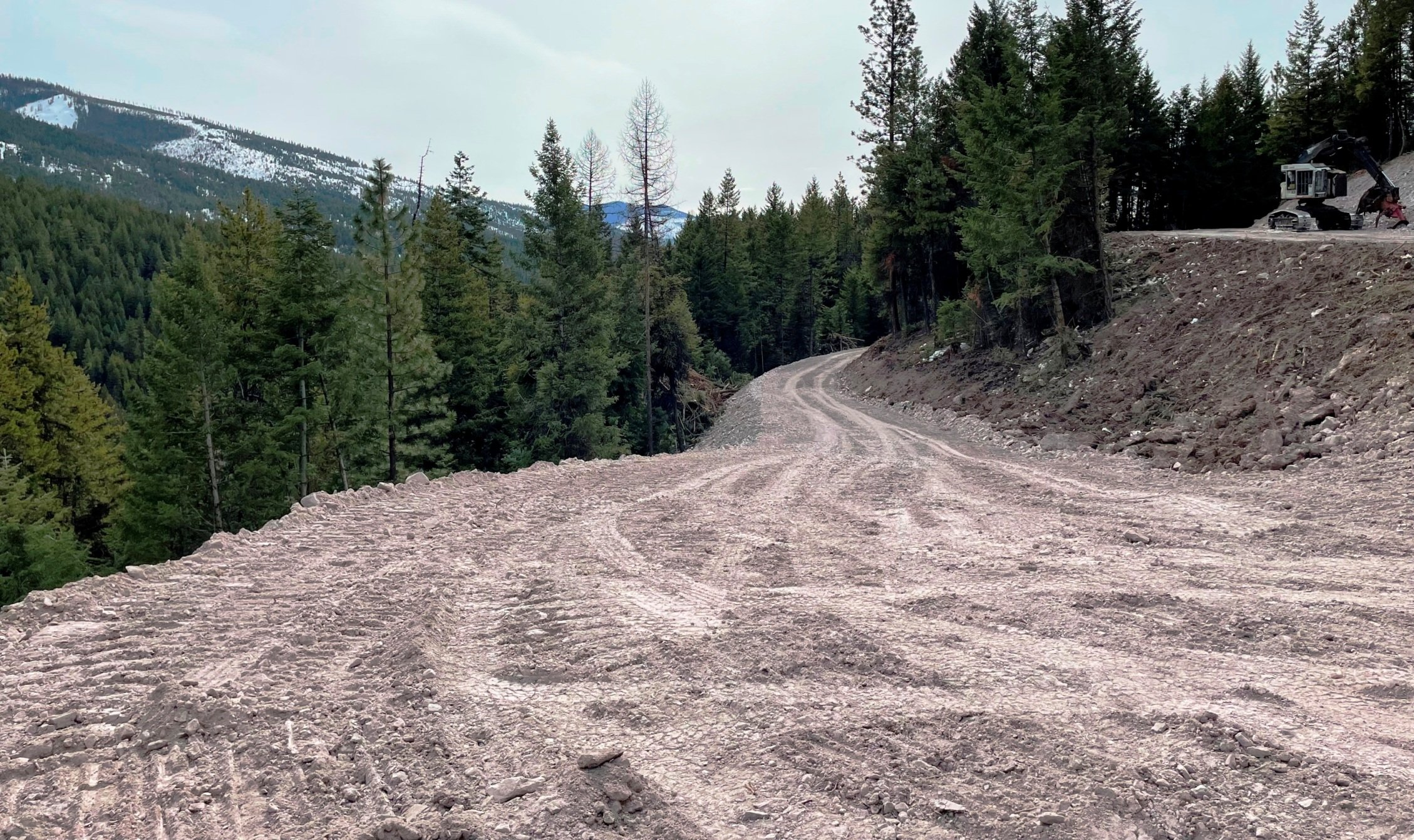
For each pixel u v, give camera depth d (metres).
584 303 33.81
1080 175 28.19
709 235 72.25
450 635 6.27
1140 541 9.00
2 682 5.50
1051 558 8.38
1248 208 49.91
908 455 19.22
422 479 12.86
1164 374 20.80
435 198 34.28
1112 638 5.94
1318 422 13.85
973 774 4.04
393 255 25.09
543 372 32.16
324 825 3.81
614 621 6.50
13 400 32.25
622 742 4.48
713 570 8.16
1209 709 4.67
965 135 29.56
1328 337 16.25
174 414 25.34
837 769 4.09
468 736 4.61
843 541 9.54
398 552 8.84
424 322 31.72
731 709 4.84
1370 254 18.39
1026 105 26.92
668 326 40.75
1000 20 38.62
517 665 5.55
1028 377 27.53
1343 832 3.45
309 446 27.83
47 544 24.94
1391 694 4.85
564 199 33.62
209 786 4.19
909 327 48.09
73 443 34.44
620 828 3.69
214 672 5.59
